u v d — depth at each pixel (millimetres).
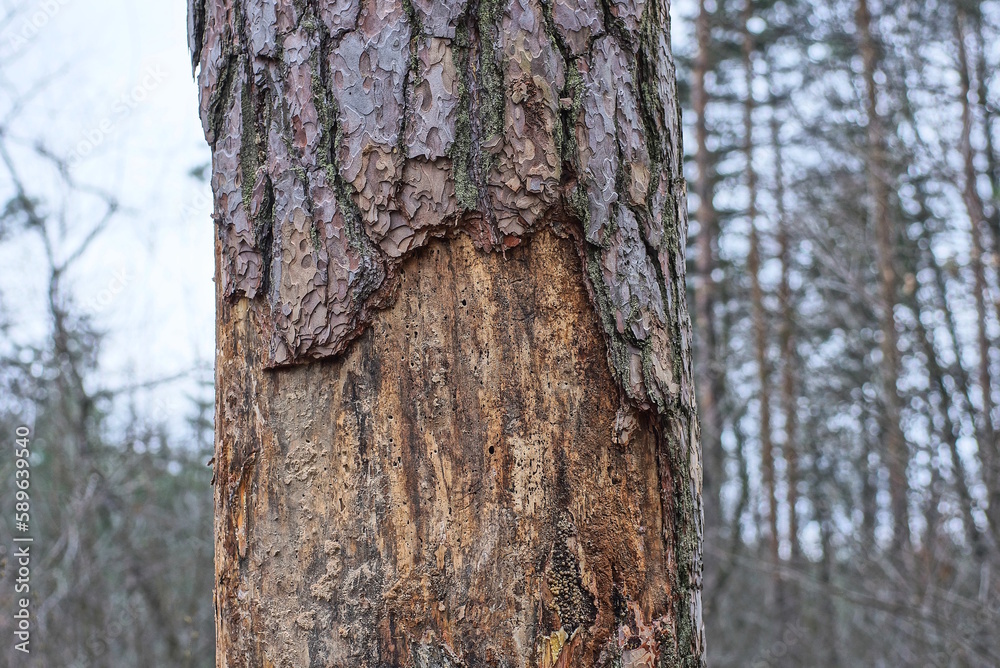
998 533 4812
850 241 6867
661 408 1589
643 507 1592
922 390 5816
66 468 5262
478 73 1555
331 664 1543
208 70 1614
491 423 1558
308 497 1562
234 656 1567
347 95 1558
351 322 1556
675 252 1620
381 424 1557
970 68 5883
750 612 7250
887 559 5418
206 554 5789
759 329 7953
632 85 1601
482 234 1558
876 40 6656
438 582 1544
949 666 4766
